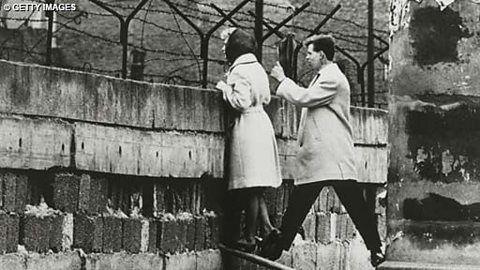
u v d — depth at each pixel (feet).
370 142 39.11
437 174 22.94
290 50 34.94
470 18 22.89
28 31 82.99
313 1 95.25
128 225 27.55
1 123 23.57
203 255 30.32
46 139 24.81
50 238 25.09
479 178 22.77
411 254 22.93
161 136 28.43
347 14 95.45
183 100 29.19
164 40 91.40
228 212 31.30
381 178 39.93
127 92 27.27
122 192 27.50
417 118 23.15
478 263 22.59
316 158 30.81
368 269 39.93
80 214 26.00
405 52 23.31
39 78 24.58
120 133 27.04
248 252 30.40
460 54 22.93
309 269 35.76
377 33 94.58
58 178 25.23
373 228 31.37
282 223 31.22
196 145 29.66
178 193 29.40
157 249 28.55
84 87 25.86
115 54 91.50
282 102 33.60
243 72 30.12
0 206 23.73
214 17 89.10
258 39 34.30
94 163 26.22
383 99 89.51
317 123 30.86
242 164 30.14
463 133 22.88
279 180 30.78
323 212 36.60
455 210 22.82
